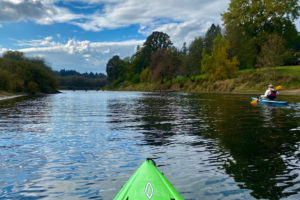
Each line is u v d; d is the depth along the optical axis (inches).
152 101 1202.0
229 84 2055.9
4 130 410.9
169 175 201.6
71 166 226.4
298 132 372.5
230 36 2345.0
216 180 190.4
